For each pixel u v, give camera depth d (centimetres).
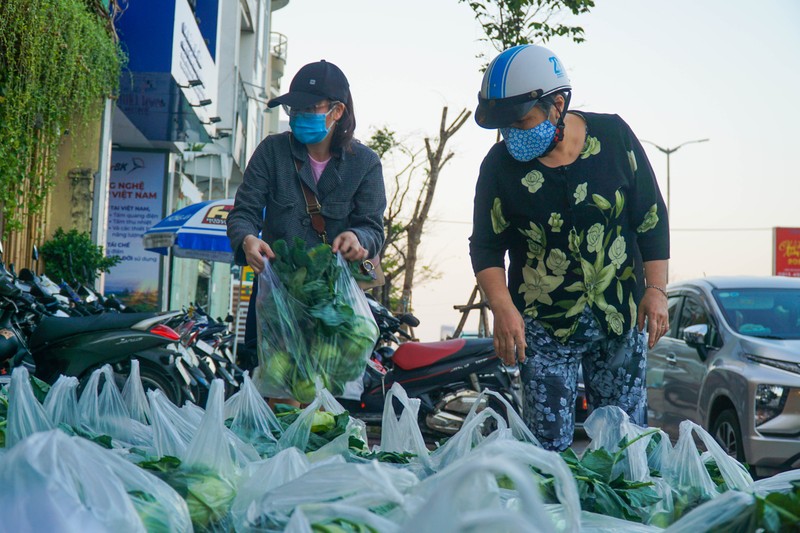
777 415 740
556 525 187
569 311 366
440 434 846
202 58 1700
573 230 363
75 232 1291
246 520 177
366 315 409
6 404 274
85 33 1058
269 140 439
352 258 412
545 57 353
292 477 198
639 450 250
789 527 164
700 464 245
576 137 363
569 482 148
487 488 143
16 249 1179
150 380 742
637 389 376
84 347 718
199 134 1886
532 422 375
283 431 289
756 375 755
